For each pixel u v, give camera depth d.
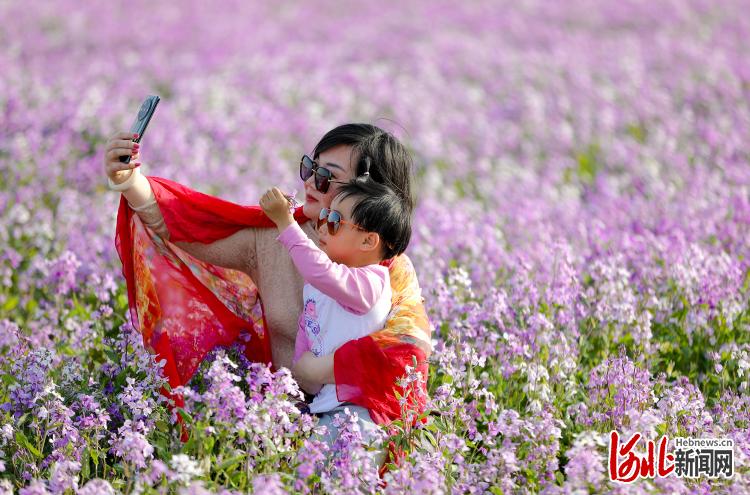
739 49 62.28
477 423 16.89
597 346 20.44
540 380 17.61
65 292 21.33
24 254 25.52
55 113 39.22
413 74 56.72
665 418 15.97
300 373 15.90
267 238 16.56
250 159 36.97
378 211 15.49
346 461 13.79
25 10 70.62
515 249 25.55
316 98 49.16
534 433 14.66
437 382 17.72
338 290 15.32
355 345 15.26
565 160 39.38
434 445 14.74
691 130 42.84
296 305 16.58
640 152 39.50
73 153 34.88
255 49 62.47
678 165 36.81
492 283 23.39
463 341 19.06
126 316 19.84
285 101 46.78
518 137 43.66
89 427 14.64
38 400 15.52
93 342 18.94
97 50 59.97
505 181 35.78
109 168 15.51
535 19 76.38
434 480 13.08
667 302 21.66
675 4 76.75
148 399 15.02
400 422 14.72
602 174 36.31
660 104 47.53
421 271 23.72
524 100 48.53
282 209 15.27
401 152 16.23
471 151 42.66
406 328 15.51
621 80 53.56
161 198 16.03
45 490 13.44
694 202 30.08
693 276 21.72
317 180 15.87
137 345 16.67
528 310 20.05
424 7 83.94
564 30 70.88
